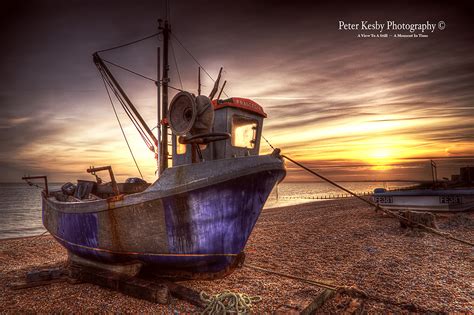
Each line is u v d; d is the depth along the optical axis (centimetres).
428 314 441
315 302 457
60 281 612
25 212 4188
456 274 613
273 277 627
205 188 495
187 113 542
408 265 689
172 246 528
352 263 729
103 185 824
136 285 511
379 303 486
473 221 1257
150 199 524
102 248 604
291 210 2475
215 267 550
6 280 662
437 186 1858
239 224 524
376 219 1471
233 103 574
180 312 455
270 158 515
